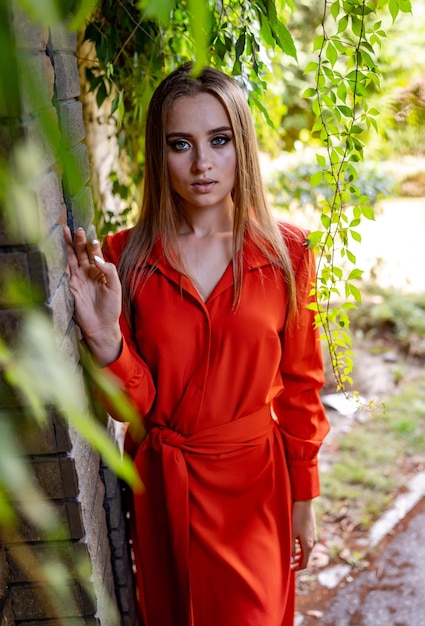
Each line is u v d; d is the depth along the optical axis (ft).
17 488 1.80
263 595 4.98
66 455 3.51
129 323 4.92
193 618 5.11
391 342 14.39
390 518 8.92
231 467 4.98
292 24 18.56
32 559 3.73
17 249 3.08
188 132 4.52
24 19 2.76
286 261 4.89
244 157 4.72
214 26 4.96
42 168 3.08
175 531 4.96
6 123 2.76
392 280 17.54
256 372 4.86
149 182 4.86
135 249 4.88
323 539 8.58
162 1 1.69
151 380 4.82
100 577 4.25
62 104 3.65
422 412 11.47
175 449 4.95
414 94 10.96
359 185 12.60
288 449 5.52
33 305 3.15
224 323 4.73
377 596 7.64
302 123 19.62
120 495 5.37
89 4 1.74
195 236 4.90
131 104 7.14
